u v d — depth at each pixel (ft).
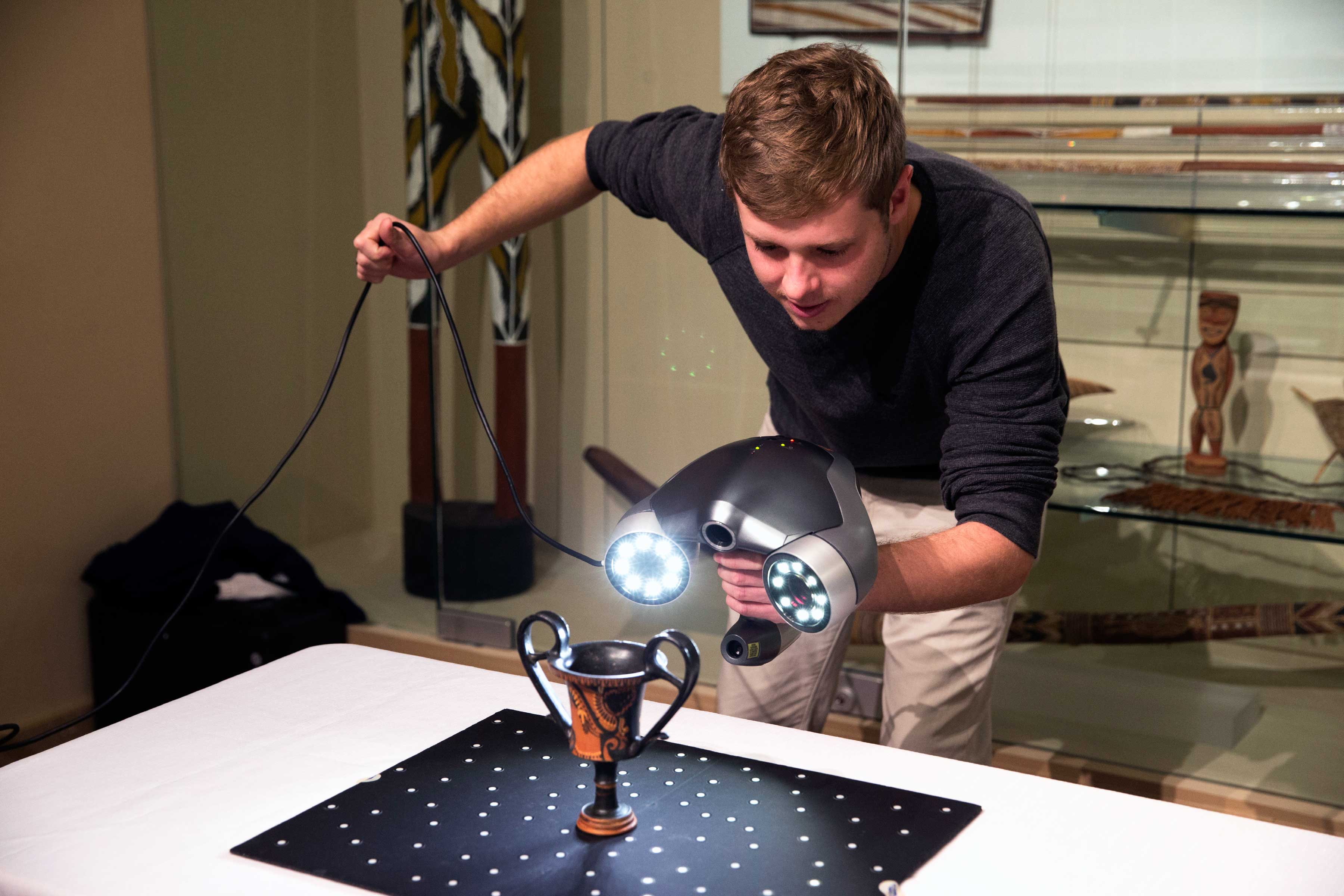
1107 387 7.77
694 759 3.43
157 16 9.18
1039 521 3.81
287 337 9.20
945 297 4.01
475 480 8.63
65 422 8.88
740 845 2.94
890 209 3.49
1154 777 7.04
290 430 9.34
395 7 8.27
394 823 3.06
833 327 4.21
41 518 8.77
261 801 3.23
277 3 8.70
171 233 9.47
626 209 7.76
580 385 8.14
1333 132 6.72
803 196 3.22
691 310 7.70
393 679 4.09
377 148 8.56
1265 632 7.38
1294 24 6.70
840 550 3.08
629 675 2.88
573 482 8.29
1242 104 6.85
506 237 5.20
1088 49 7.07
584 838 2.97
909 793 3.22
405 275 4.84
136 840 3.02
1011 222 3.96
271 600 8.91
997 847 2.99
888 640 5.28
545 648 8.55
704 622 7.97
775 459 3.34
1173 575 7.73
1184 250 7.39
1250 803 6.73
